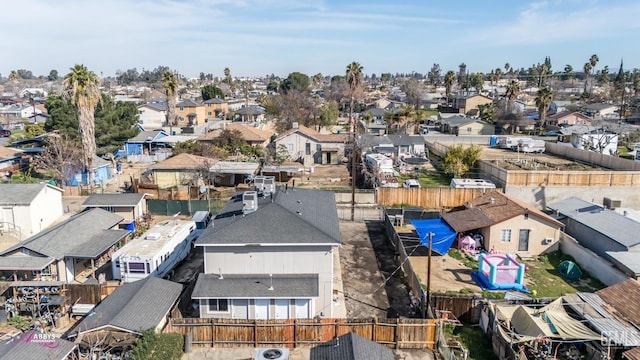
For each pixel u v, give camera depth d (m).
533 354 19.08
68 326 22.17
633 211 35.69
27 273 25.62
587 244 32.75
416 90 138.38
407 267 27.34
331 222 24.73
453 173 54.28
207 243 21.78
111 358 18.34
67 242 27.52
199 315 22.53
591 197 43.47
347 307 24.22
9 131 85.31
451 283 27.62
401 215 38.72
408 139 68.75
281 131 87.56
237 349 20.33
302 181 52.25
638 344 18.36
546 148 69.56
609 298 21.98
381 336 20.48
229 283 21.83
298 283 21.94
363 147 64.19
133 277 25.84
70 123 56.81
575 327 19.64
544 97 86.19
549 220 32.12
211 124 88.12
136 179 48.44
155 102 107.56
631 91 132.00
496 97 135.88
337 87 152.12
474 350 20.73
